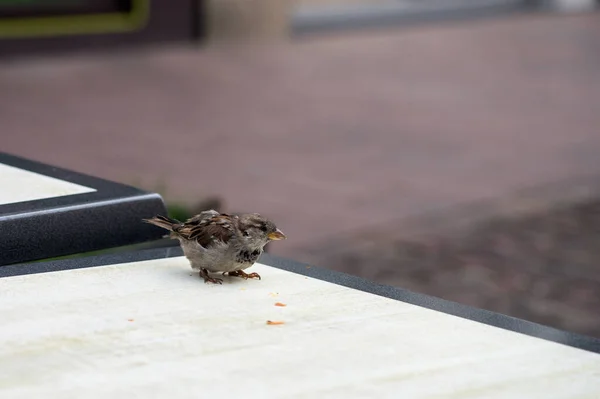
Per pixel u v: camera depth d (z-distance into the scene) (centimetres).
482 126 1398
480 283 806
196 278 316
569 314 739
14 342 255
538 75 1762
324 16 2033
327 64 1781
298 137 1303
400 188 1088
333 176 1128
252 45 1870
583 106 1548
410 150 1258
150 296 296
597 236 943
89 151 1186
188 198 748
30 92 1462
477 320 279
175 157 1177
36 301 287
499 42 2039
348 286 309
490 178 1142
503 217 996
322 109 1466
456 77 1720
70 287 301
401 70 1759
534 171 1178
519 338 267
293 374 239
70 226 352
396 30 2108
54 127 1288
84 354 249
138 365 243
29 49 1630
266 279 316
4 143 1202
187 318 277
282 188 1073
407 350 256
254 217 314
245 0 1844
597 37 2134
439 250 888
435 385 235
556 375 243
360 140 1298
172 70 1658
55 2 1644
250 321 276
